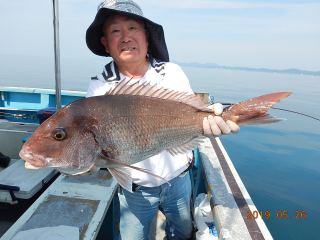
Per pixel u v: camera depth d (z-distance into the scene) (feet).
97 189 8.38
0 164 11.51
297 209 16.44
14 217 9.81
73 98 18.42
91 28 7.08
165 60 8.19
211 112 6.26
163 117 5.84
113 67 7.26
